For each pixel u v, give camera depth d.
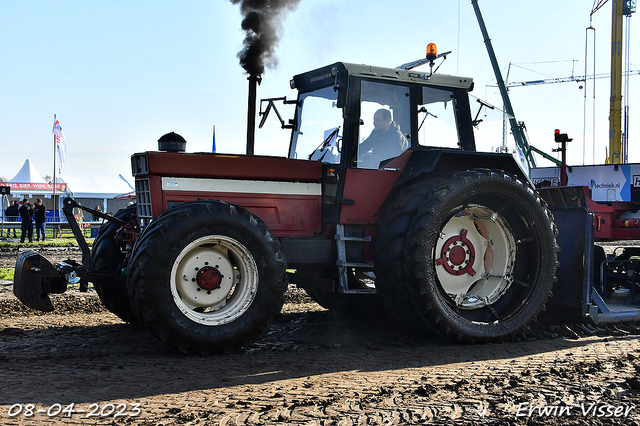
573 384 3.38
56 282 4.53
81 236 4.99
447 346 4.52
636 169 10.75
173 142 4.64
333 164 4.88
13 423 2.64
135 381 3.35
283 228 4.84
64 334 4.79
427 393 3.17
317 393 3.15
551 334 4.91
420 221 4.48
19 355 4.01
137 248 3.95
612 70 24.88
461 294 4.90
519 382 3.43
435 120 5.07
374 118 4.85
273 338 4.71
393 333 4.95
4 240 18.30
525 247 5.04
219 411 2.83
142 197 4.66
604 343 4.64
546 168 11.72
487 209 4.86
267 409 2.87
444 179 4.73
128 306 5.08
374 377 3.52
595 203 6.84
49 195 29.17
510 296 4.96
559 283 5.27
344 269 4.61
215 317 4.09
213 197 4.62
